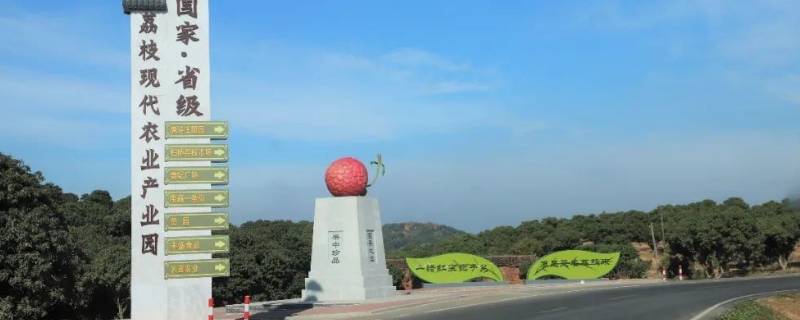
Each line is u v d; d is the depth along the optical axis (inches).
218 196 934.4
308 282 1430.9
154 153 927.0
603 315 943.0
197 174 932.6
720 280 1932.8
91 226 1697.8
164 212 920.9
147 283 909.8
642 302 1141.7
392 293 1462.8
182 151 930.7
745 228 2330.2
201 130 937.5
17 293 1018.7
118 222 1801.2
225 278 1628.9
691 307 1036.5
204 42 949.2
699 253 2368.4
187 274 918.4
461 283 1883.6
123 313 1440.7
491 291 1544.0
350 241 1421.0
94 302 1408.7
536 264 2003.0
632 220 3211.1
